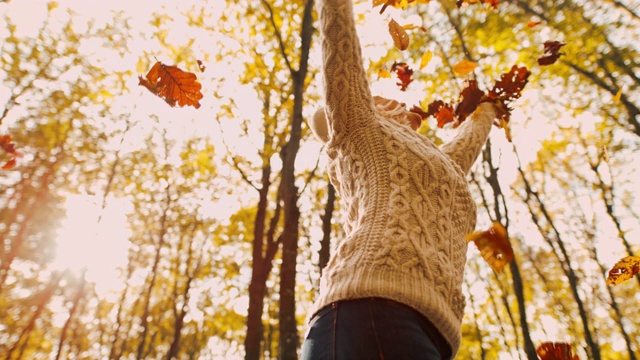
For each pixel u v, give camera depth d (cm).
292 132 710
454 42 855
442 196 116
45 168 1311
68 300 1634
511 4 812
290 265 608
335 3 128
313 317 98
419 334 87
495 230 129
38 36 1132
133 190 1450
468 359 1595
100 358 1605
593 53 803
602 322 1514
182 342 2045
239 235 1466
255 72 942
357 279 94
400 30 206
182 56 948
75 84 1183
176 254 1650
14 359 1488
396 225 104
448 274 101
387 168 116
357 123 122
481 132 169
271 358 1494
